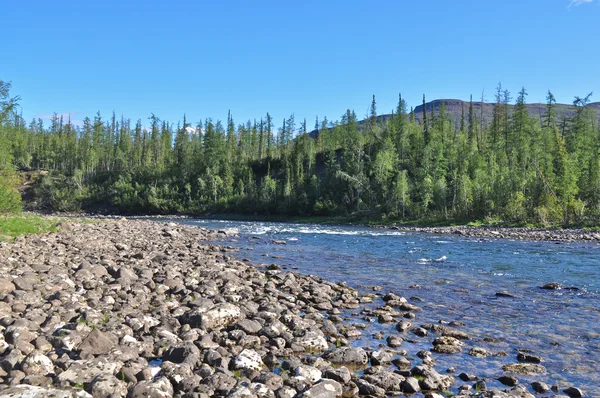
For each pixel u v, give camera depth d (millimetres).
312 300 14156
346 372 7746
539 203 57531
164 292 14164
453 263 23266
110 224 43094
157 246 26969
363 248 31016
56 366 7188
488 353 9375
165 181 123562
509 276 19125
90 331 8977
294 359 8383
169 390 6504
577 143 79438
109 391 6203
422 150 93250
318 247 31469
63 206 120312
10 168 40562
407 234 48062
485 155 89750
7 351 7559
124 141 153125
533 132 93125
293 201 93438
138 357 7871
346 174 87562
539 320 11992
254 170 128000
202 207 106688
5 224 27594
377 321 11977
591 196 60656
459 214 64812
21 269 14961
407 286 16844
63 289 13023
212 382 6926
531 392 7410
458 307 13477
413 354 9273
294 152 121750
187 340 9320
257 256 25391
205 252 25875
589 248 32094
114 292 13211
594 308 13328
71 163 145250
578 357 9148
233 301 12953
